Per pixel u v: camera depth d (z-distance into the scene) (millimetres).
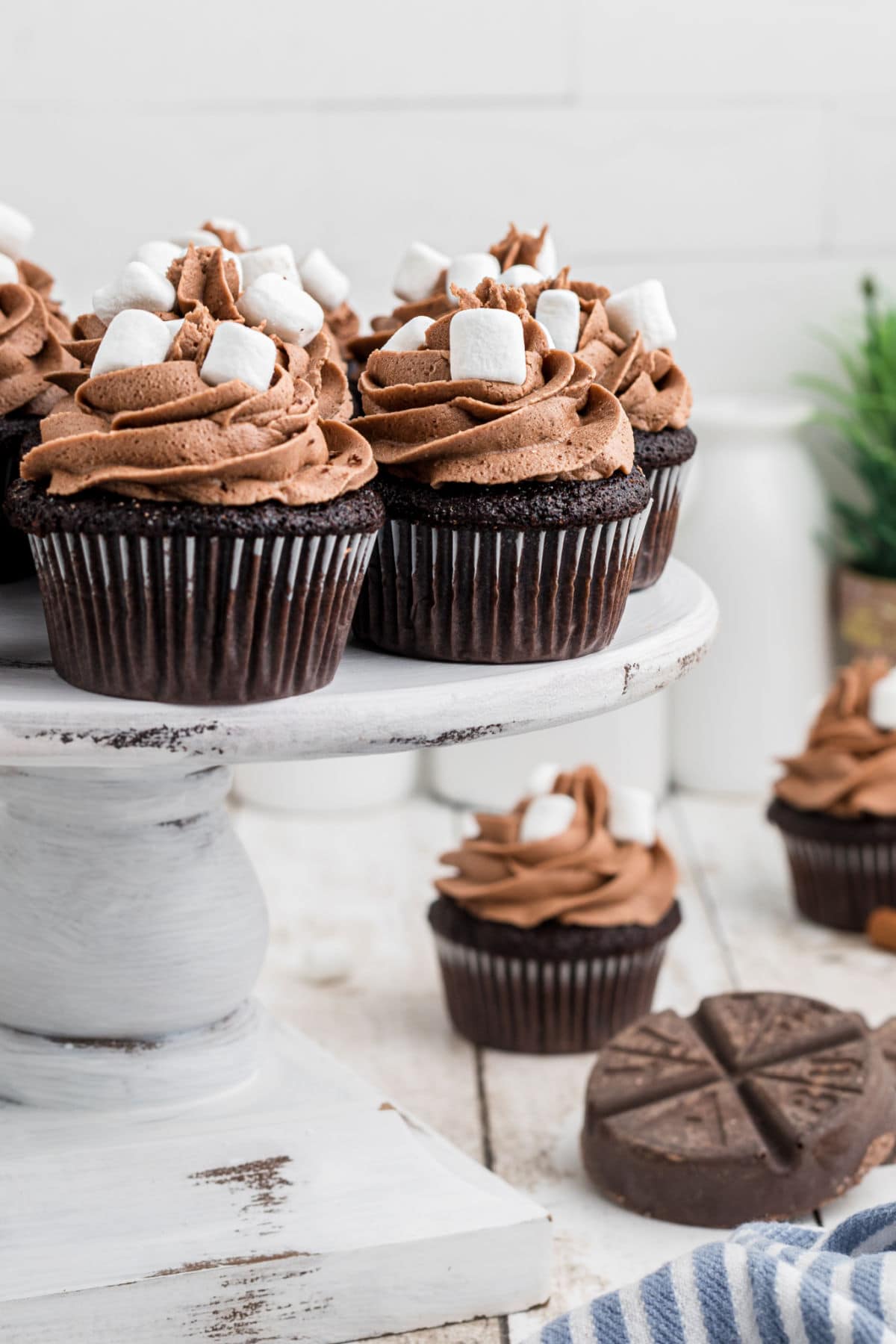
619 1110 695
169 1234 632
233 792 1006
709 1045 725
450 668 631
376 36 982
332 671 614
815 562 1006
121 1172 648
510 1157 712
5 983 667
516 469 622
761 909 878
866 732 853
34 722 588
